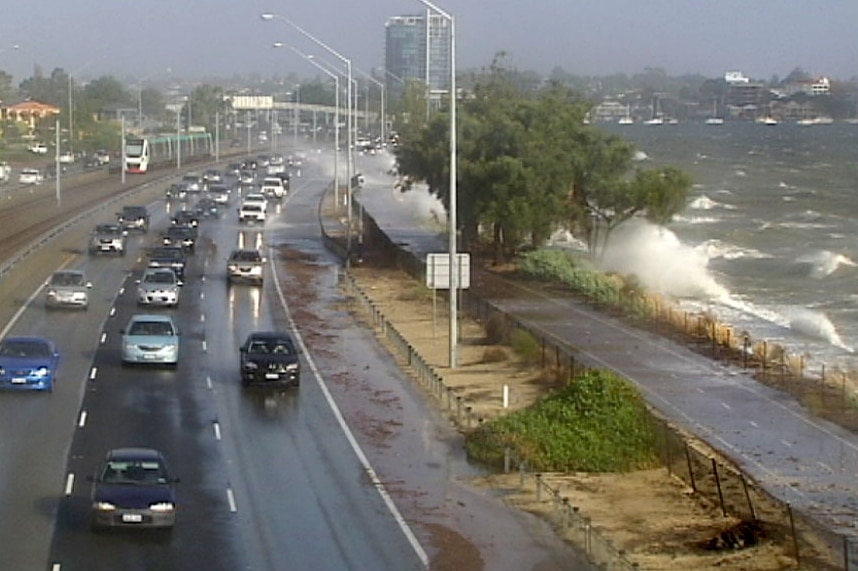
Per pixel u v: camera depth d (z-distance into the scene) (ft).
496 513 97.86
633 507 100.99
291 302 214.90
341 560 84.48
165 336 155.12
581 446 114.52
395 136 507.30
